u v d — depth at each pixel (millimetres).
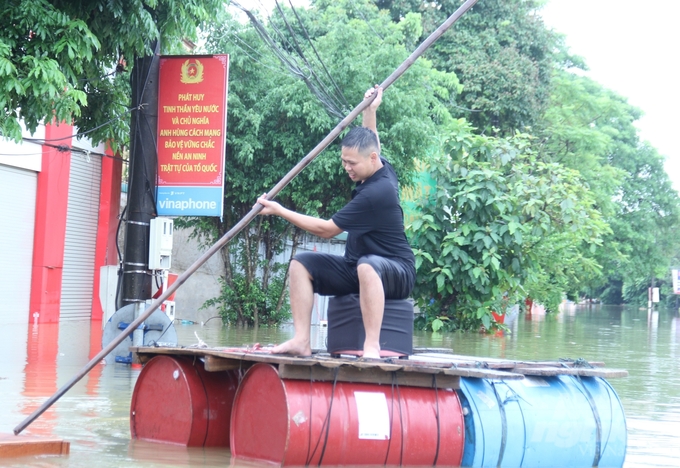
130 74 9930
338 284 4715
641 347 13523
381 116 15258
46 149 14484
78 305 16047
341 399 4059
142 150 9266
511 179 15227
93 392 6551
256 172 15672
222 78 9312
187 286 17969
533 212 14570
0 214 13570
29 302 14484
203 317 17828
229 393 4691
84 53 7582
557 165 15312
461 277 14867
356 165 4727
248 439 4191
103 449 4395
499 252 15273
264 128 15438
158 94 9391
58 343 10789
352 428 4031
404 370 4121
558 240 16250
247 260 16453
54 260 14859
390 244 4754
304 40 17812
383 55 15484
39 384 6914
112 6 7973
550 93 25703
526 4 25578
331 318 4805
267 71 15477
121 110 10484
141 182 9281
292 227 16891
